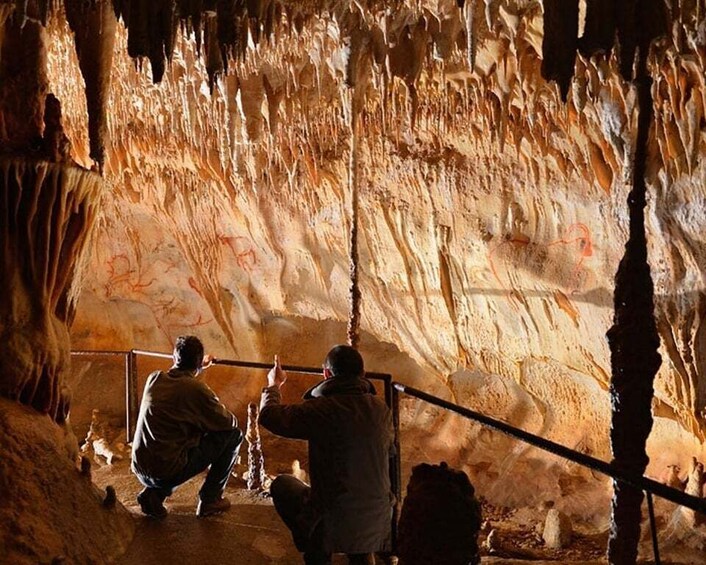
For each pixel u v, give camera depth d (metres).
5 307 3.36
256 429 4.75
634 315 2.88
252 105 5.30
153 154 6.82
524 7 3.67
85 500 3.40
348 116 5.19
